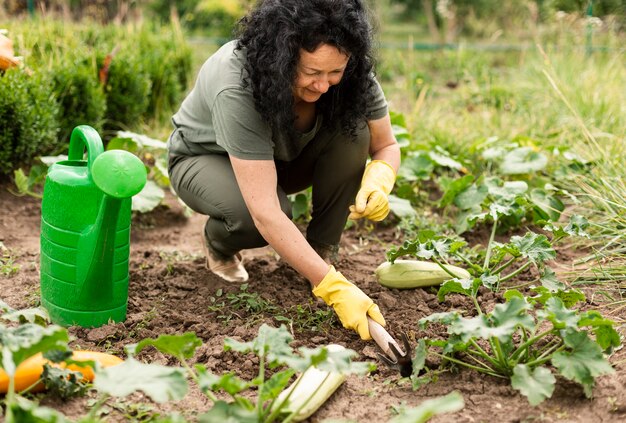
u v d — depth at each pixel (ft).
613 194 12.56
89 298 9.12
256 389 8.20
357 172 10.15
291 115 8.34
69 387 7.63
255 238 9.80
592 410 7.58
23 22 20.97
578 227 10.19
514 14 36.58
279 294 10.46
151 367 6.67
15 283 10.80
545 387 7.39
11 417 6.05
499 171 14.88
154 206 13.11
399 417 6.84
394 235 13.26
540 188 13.43
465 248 12.15
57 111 14.88
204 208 9.97
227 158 9.87
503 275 11.14
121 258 9.25
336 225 10.60
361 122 9.78
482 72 27.61
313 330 9.44
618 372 8.12
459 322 7.54
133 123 17.62
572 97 18.67
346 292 8.52
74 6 26.71
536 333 8.99
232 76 8.54
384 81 28.86
